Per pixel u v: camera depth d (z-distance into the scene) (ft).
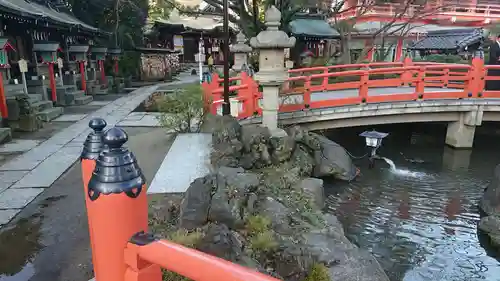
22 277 12.10
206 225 14.25
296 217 17.62
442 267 18.83
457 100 36.45
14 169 22.81
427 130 45.21
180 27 113.19
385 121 36.17
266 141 25.79
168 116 29.96
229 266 3.36
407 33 72.08
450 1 75.10
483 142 41.04
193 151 23.73
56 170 22.63
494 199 24.22
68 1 69.15
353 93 44.57
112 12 75.41
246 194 16.62
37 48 42.29
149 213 15.39
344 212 24.31
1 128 29.55
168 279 10.51
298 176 24.50
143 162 22.48
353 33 68.90
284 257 14.14
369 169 32.27
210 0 48.96
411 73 49.67
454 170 32.50
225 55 26.94
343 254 15.53
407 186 28.73
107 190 3.77
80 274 12.22
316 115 33.32
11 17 36.91
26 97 33.22
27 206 17.61
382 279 14.84
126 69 78.54
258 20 47.80
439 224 23.09
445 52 77.92
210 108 28.84
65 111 43.24
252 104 30.83
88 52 63.31
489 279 18.03
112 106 46.88
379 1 54.24
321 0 53.67
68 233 15.05
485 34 77.61
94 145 5.62
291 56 63.77
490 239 20.80
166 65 84.79
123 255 3.96
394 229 22.34
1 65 30.99
